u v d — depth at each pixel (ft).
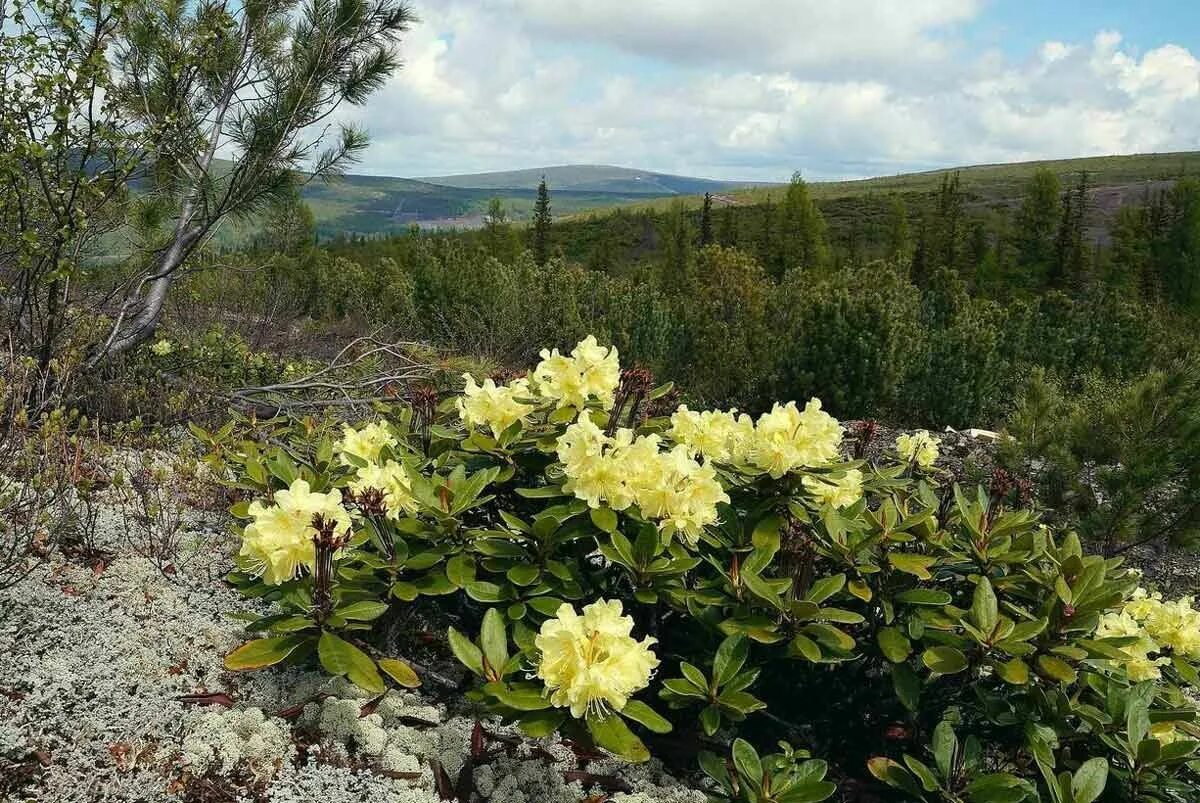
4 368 14.07
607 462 7.49
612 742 6.06
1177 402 15.84
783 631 7.32
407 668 7.14
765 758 7.03
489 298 40.70
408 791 6.93
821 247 125.08
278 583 7.46
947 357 30.37
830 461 8.48
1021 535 8.77
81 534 10.58
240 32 19.98
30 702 7.29
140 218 18.76
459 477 8.30
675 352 34.24
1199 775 8.01
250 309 34.14
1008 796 6.51
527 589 7.87
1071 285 122.31
